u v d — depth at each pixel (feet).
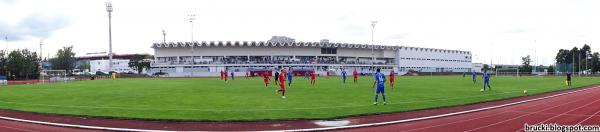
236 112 48.88
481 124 41.39
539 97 71.56
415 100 64.95
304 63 309.42
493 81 152.76
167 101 62.80
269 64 301.84
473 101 62.80
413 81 149.69
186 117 45.14
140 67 400.47
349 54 337.52
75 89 96.43
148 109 51.67
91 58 489.67
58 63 303.07
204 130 38.73
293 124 41.93
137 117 44.98
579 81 155.33
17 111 51.98
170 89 93.66
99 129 39.65
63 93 81.82
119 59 466.70
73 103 60.54
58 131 39.06
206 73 266.98
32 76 219.41
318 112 49.11
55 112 49.47
